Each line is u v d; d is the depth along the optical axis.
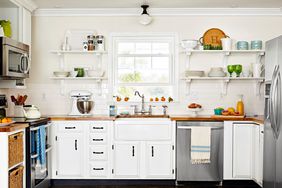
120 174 4.54
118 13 5.07
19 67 4.08
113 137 4.54
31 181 3.67
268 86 3.77
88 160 4.54
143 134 4.53
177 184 4.59
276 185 3.49
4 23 4.09
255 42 4.87
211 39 5.09
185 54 5.11
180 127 4.46
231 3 4.70
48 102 5.12
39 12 5.06
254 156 4.41
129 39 5.16
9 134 3.15
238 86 5.09
